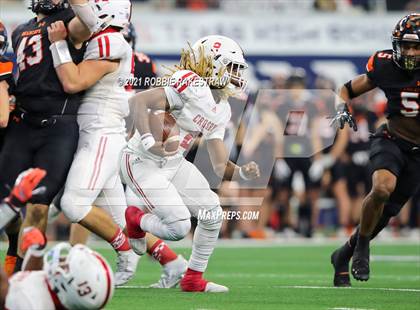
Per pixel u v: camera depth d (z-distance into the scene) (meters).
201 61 16.83
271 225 35.91
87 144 16.34
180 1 39.06
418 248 31.72
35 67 15.86
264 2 39.69
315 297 16.53
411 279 21.31
